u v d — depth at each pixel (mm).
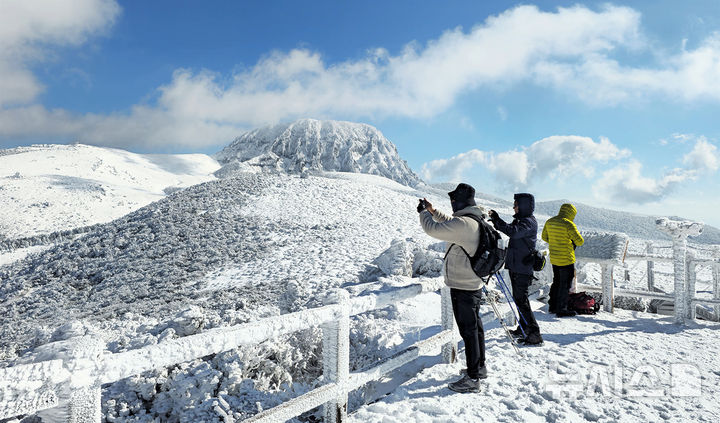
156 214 29094
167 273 19109
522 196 4820
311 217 28500
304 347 4699
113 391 3344
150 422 3107
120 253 23344
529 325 4750
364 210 32094
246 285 16219
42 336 4066
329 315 2668
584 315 6285
